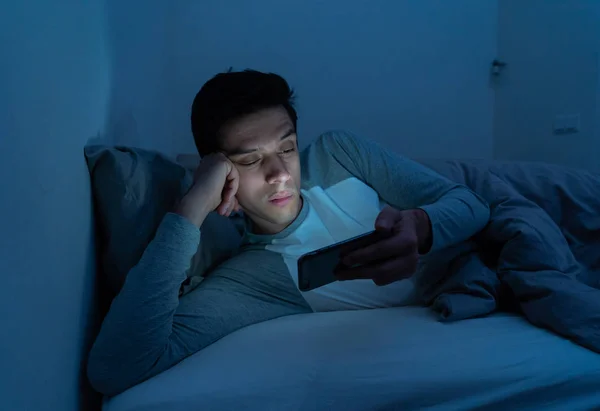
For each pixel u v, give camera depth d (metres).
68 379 0.67
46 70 0.65
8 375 0.47
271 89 0.91
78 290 0.75
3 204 0.48
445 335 0.78
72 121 0.78
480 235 1.04
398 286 0.97
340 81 2.38
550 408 0.69
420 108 2.52
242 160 0.89
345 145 1.06
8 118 0.50
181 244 0.77
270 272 0.96
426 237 0.90
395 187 1.04
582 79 2.23
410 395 0.68
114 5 1.20
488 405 0.68
